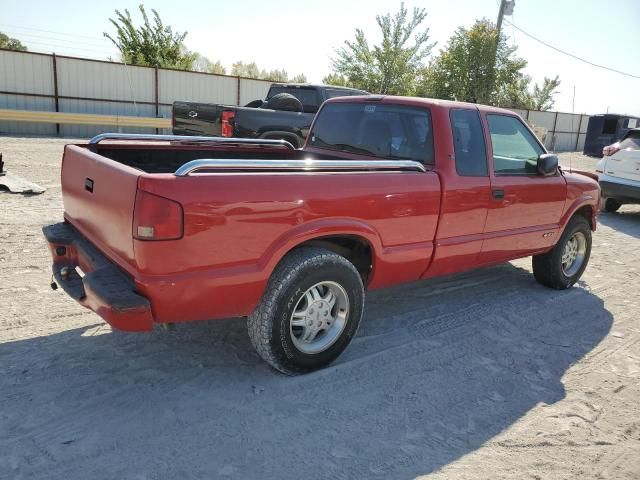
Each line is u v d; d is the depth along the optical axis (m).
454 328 4.79
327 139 5.30
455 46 32.69
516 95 34.75
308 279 3.51
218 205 3.07
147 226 2.91
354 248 4.09
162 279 3.01
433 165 4.37
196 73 24.70
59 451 2.83
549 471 3.01
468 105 4.66
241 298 3.30
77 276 3.81
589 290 6.21
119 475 2.69
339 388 3.64
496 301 5.54
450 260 4.55
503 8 31.58
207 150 4.91
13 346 3.88
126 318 2.98
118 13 31.47
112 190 3.21
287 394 3.51
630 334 5.00
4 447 2.84
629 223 10.77
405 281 4.41
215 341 4.18
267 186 3.27
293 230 3.41
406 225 4.08
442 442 3.18
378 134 4.82
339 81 34.56
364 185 3.75
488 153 4.70
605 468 3.07
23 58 21.36
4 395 3.29
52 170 11.38
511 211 4.96
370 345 4.32
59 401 3.27
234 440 3.03
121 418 3.15
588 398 3.81
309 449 3.01
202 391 3.48
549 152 5.48
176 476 2.71
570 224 5.88
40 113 20.08
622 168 10.76
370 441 3.12
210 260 3.12
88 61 22.48
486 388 3.82
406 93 33.69
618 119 27.89
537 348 4.54
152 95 24.08
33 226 6.75
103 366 3.70
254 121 8.90
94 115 21.02
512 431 3.35
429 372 3.97
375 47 33.12
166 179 2.94
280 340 3.51
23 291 4.82
